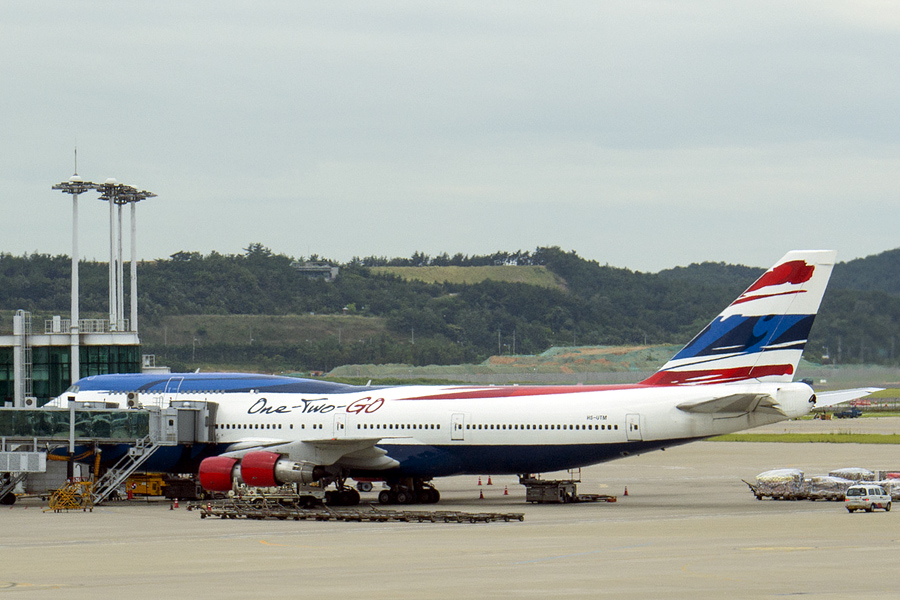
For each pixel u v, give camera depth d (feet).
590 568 376.07
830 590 326.65
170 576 366.22
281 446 655.35
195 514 621.72
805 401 639.76
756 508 636.07
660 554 413.80
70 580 359.05
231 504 636.07
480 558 406.00
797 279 655.35
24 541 483.92
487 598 314.96
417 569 377.30
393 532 508.94
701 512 610.24
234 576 364.38
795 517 568.41
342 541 470.80
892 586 334.03
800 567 375.45
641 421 653.71
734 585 336.49
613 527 522.06
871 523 529.04
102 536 502.79
